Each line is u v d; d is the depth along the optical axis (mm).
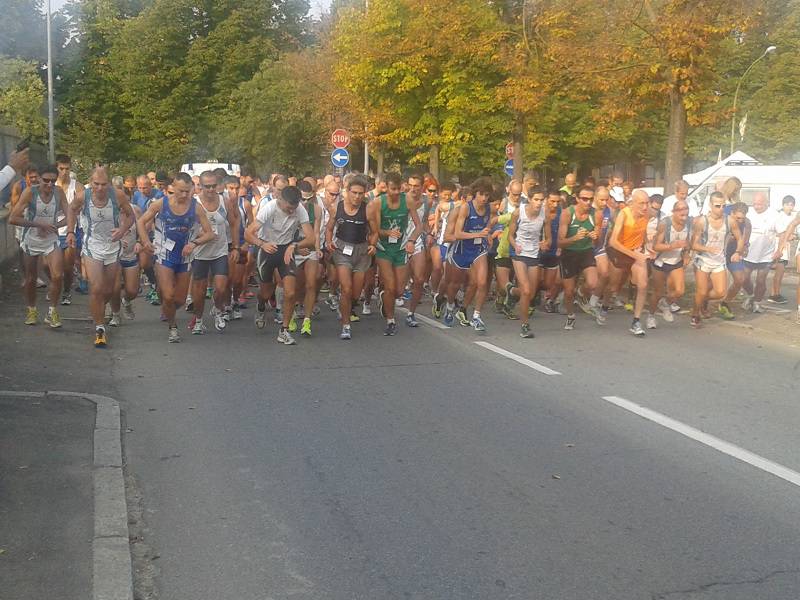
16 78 36406
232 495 5359
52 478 5379
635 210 11391
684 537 4750
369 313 13195
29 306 11133
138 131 46938
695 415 7320
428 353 10039
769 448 6383
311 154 42688
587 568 4371
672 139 17312
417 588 4164
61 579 4078
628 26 16594
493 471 5824
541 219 10945
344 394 7957
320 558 4488
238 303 12352
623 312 13945
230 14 47062
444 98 27094
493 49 20969
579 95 18531
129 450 6223
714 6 15523
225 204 11789
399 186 10648
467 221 11336
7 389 7727
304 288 12141
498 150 31625
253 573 4320
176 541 4691
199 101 46875
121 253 11352
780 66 39188
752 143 39938
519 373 8969
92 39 47812
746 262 13844
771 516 5059
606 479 5680
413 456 6133
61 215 11133
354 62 29250
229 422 6961
